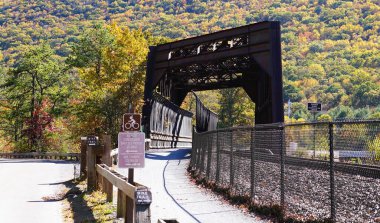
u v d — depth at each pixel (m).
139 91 52.91
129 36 54.09
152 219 11.60
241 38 35.38
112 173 12.62
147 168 25.09
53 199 15.74
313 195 11.90
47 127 59.25
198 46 38.19
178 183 18.97
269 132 13.97
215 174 18.64
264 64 32.22
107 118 52.47
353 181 11.35
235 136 16.47
